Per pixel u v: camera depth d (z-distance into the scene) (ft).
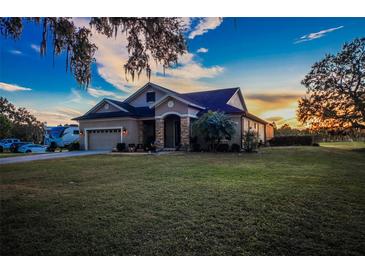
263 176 22.52
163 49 21.08
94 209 13.53
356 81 67.00
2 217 12.38
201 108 63.98
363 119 66.39
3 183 21.12
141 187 18.89
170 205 14.05
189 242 9.41
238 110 61.62
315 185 18.45
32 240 9.82
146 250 8.93
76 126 102.99
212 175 23.49
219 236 9.85
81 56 20.95
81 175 25.04
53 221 11.75
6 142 94.22
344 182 19.48
